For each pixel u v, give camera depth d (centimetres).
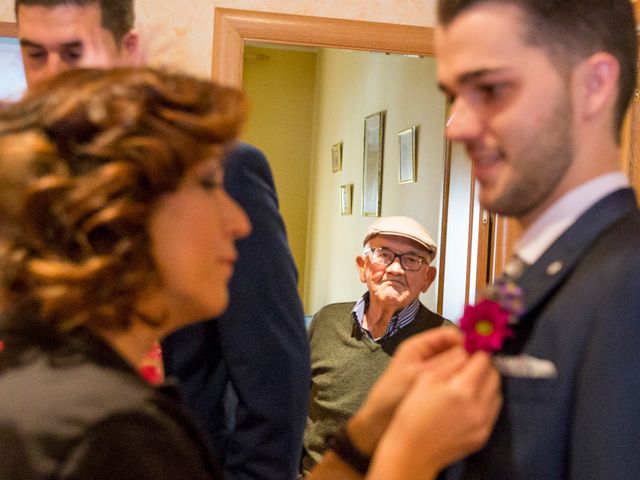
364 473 90
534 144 72
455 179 338
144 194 65
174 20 263
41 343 66
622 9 75
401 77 431
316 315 259
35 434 59
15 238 65
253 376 118
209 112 71
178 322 74
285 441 120
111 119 65
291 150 655
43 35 133
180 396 70
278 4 269
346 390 236
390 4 275
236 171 117
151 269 67
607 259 69
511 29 71
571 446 67
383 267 237
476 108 74
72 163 65
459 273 326
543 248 76
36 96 70
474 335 74
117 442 59
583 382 66
